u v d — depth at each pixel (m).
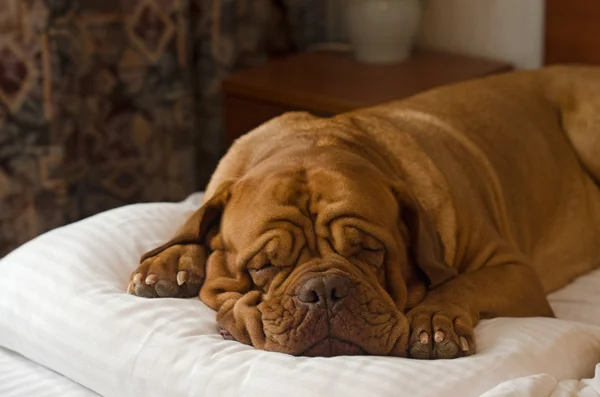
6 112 3.36
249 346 1.88
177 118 3.74
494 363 1.79
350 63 3.76
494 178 2.51
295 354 1.84
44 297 2.09
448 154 2.41
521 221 2.58
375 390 1.66
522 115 2.75
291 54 4.12
